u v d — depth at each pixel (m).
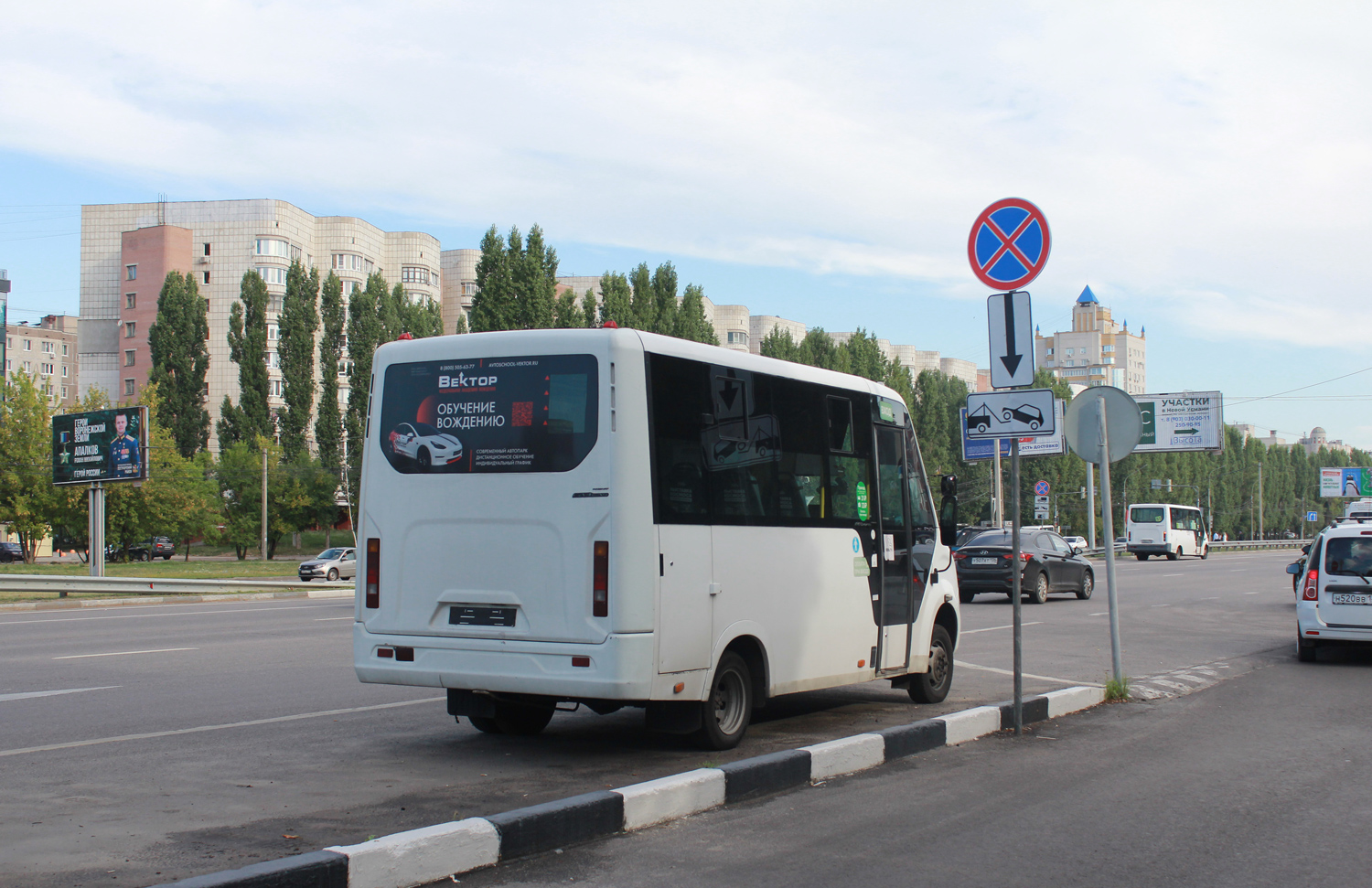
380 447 7.45
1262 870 4.99
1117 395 10.43
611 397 6.73
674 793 5.80
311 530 69.75
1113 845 5.37
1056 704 9.41
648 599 6.69
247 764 7.04
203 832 5.32
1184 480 111.00
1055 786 6.64
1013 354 8.59
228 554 77.75
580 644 6.66
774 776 6.46
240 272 87.31
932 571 9.85
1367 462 166.38
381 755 7.36
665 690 6.80
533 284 45.53
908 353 126.38
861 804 6.16
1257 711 9.80
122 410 36.88
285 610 23.58
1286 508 138.12
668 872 4.84
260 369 65.56
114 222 90.25
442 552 7.14
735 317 109.00
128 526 56.06
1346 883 4.80
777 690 7.83
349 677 11.35
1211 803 6.25
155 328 65.75
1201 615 21.16
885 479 9.31
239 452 63.62
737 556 7.45
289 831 5.34
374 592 7.37
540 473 6.87
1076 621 19.52
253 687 10.60
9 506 53.78
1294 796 6.45
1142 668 12.96
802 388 8.34
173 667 12.23
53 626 18.70
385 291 65.50
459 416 7.17
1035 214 8.59
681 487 7.02
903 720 8.95
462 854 4.78
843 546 8.59
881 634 8.99
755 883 4.70
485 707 7.59
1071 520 90.06
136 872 4.66
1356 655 14.62
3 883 4.49
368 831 5.35
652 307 50.81
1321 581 13.55
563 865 4.92
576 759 7.24
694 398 7.23
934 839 5.45
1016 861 5.07
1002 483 80.94
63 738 7.89
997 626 18.27
